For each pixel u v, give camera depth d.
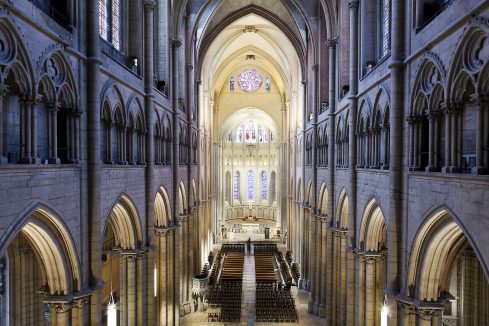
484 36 10.36
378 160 19.59
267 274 47.16
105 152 17.62
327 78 34.44
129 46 22.12
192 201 37.84
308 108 40.53
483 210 10.15
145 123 22.78
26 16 11.00
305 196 41.47
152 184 23.19
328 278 29.00
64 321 14.23
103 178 16.59
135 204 21.08
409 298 15.06
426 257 14.37
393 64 16.02
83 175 15.09
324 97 34.53
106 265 32.38
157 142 25.66
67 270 14.27
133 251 21.67
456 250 14.56
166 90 28.11
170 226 28.98
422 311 14.61
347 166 25.27
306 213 41.41
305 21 36.06
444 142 13.54
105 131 17.61
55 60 13.30
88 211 15.46
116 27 20.73
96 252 15.55
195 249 42.22
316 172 35.44
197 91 42.34
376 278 21.41
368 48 22.16
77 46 14.69
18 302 19.91
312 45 36.12
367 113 21.14
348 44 27.19
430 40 13.34
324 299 33.91
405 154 15.80
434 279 14.60
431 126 13.74
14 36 10.71
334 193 28.91
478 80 10.59
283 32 43.03
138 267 22.12
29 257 20.20
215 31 42.97
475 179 10.39
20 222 10.84
